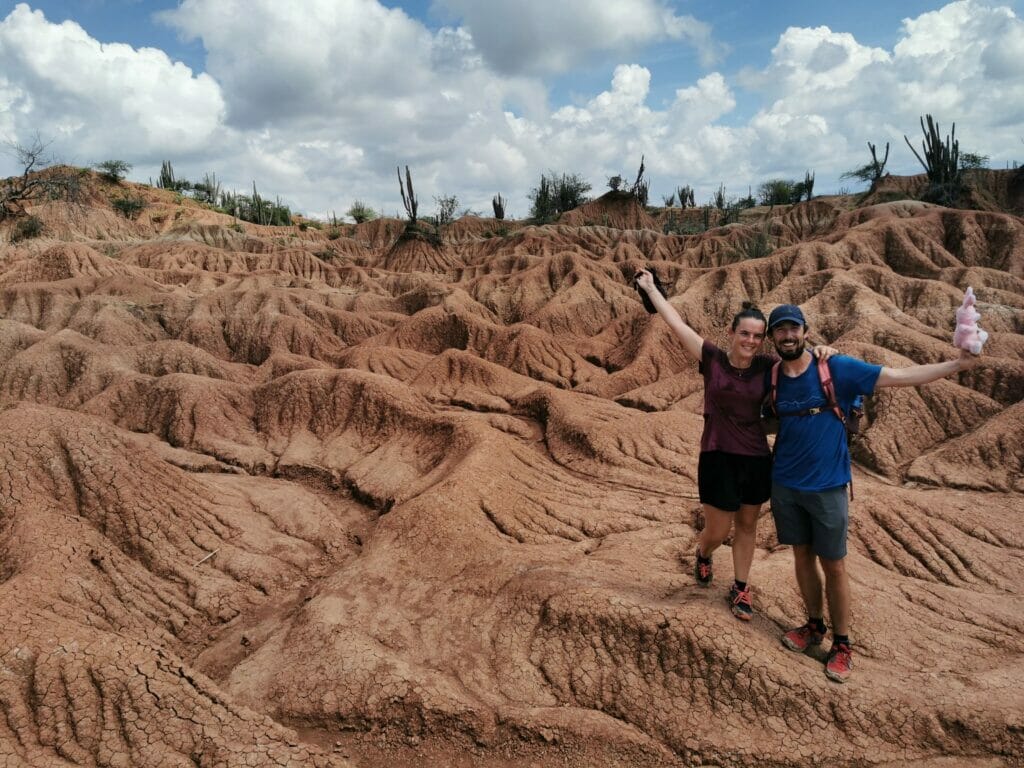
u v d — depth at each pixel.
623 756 5.74
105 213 71.50
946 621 7.15
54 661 5.68
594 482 12.77
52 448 9.10
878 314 22.27
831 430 5.00
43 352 20.16
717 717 5.83
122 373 19.64
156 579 8.45
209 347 29.67
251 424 15.80
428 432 13.73
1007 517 10.82
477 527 9.21
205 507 10.02
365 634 7.23
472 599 7.67
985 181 63.75
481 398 20.72
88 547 8.16
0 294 28.81
